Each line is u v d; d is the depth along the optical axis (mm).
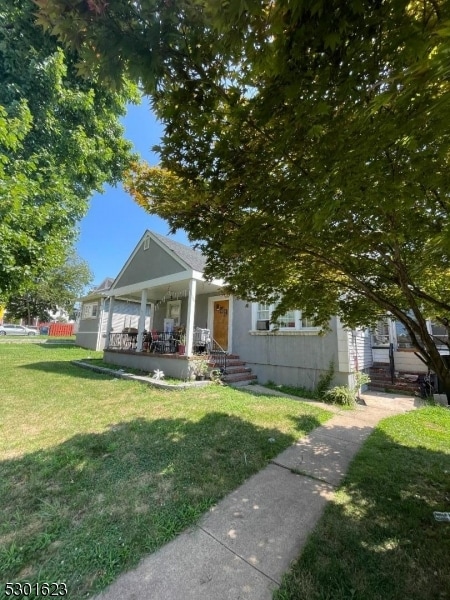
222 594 1647
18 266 4871
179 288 10398
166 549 1986
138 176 3537
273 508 2467
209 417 4773
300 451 3668
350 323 4184
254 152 2066
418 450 3744
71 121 7070
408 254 2729
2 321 33719
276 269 3295
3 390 6551
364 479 2973
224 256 3369
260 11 1300
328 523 2262
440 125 1309
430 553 1951
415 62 1270
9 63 5383
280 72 1562
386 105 1413
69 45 1577
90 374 8906
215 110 1933
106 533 2109
